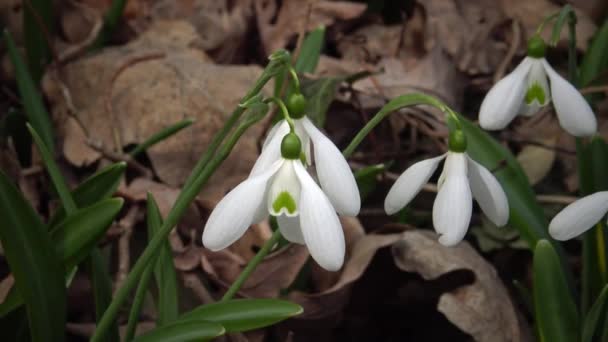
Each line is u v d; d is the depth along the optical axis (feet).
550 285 0.52
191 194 0.47
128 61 0.87
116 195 0.76
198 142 0.82
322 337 0.71
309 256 0.71
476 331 0.65
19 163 0.83
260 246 0.71
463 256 0.69
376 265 0.74
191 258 0.71
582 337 0.55
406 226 0.71
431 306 0.75
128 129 0.85
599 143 0.63
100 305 0.53
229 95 0.84
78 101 0.88
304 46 0.86
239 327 0.49
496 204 0.47
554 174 0.88
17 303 0.52
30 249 0.46
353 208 0.42
